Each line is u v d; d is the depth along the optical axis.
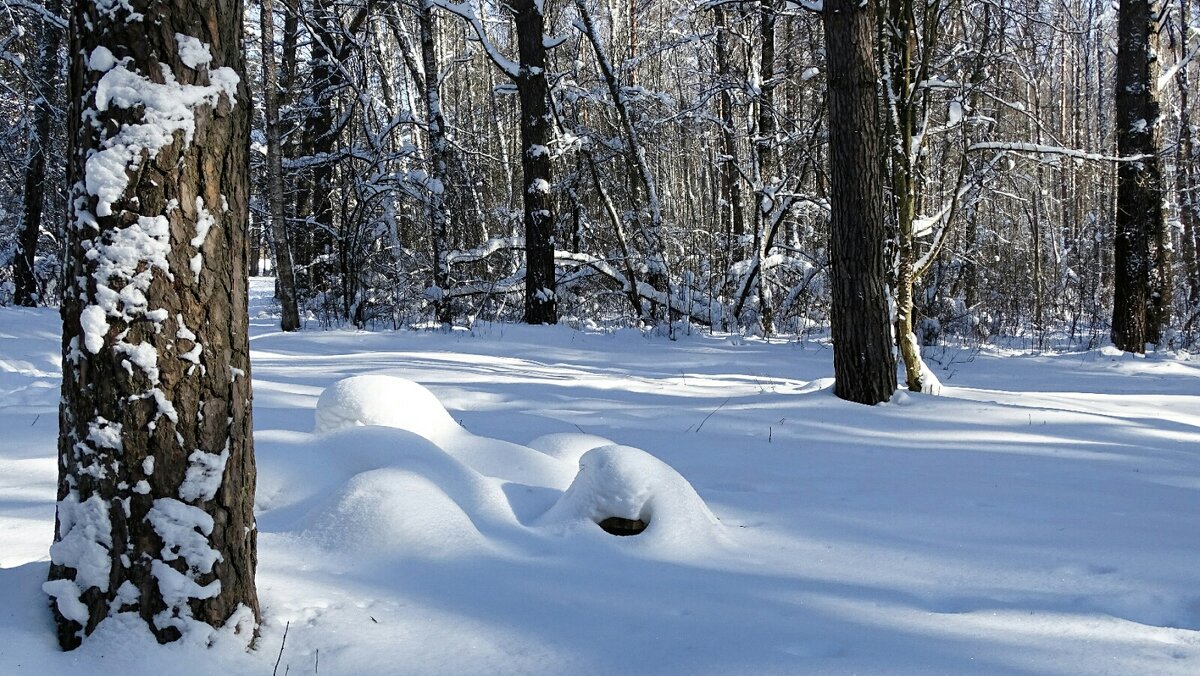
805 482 5.12
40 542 3.47
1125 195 14.88
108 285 2.41
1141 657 2.67
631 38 21.81
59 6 16.53
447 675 2.50
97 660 2.38
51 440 5.51
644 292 18.12
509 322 19.03
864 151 8.08
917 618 2.99
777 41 19.70
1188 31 19.34
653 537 3.73
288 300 16.20
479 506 3.84
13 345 9.97
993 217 24.06
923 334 15.87
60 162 19.17
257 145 19.78
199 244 2.47
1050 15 16.56
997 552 3.76
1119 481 5.27
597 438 5.21
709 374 11.59
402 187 18.56
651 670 2.55
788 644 2.75
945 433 6.77
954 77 12.46
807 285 18.42
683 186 34.19
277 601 2.86
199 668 2.41
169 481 2.45
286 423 5.86
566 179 21.34
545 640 2.73
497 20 27.34
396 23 19.22
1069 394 9.65
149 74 2.42
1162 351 14.72
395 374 9.58
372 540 3.38
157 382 2.43
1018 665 2.60
